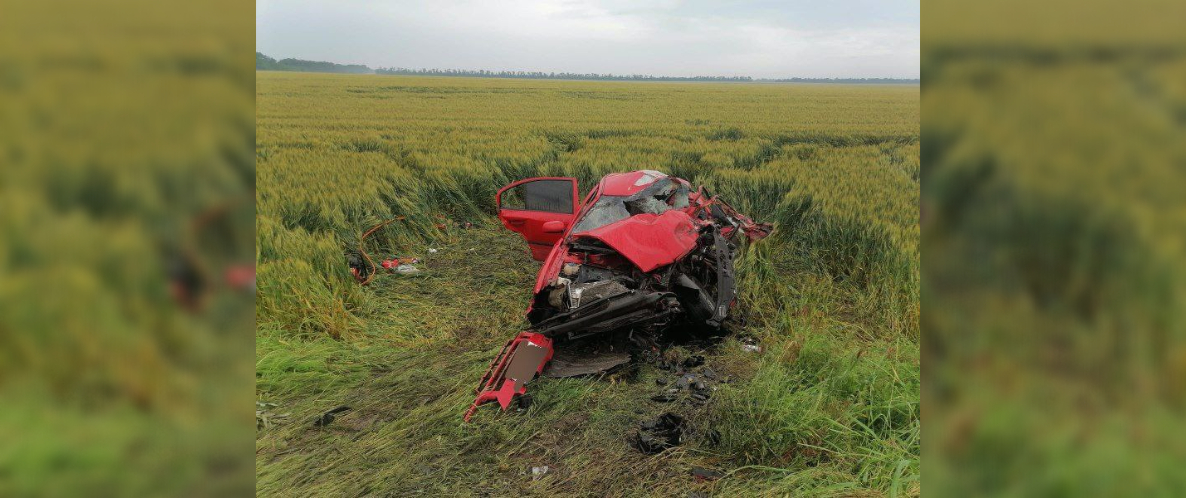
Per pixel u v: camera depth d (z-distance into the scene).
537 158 10.46
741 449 3.06
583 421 3.44
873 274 5.17
